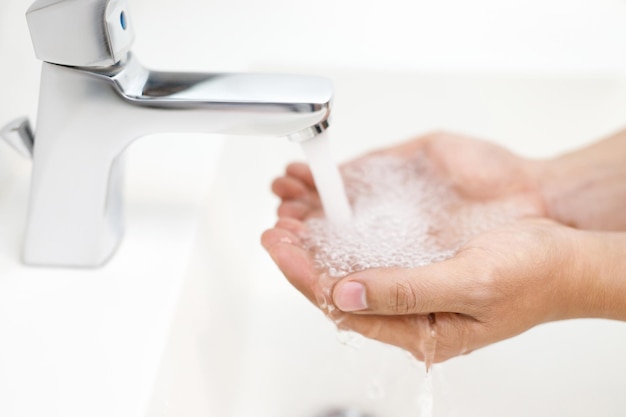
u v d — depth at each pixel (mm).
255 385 564
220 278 550
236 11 723
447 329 494
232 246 591
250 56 665
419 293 462
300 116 434
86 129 443
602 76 689
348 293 463
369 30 727
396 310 469
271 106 431
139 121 440
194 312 493
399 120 715
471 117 711
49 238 474
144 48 667
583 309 521
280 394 558
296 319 611
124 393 419
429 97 704
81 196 462
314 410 547
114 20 416
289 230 547
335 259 531
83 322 451
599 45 715
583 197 625
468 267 473
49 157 452
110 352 437
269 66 676
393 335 500
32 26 413
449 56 700
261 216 682
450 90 700
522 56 703
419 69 686
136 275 476
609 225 625
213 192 547
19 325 449
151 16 707
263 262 657
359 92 701
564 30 733
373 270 474
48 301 462
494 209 624
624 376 562
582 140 716
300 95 433
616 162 627
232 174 603
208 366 510
